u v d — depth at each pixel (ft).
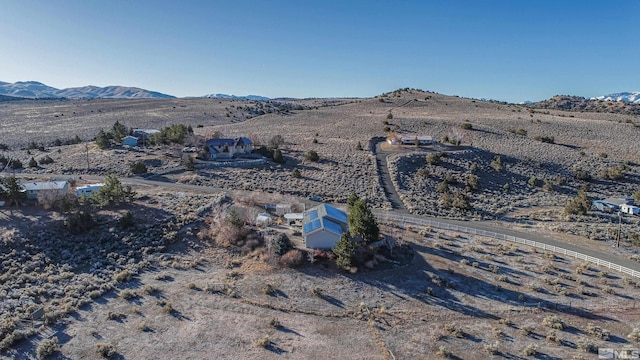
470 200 204.33
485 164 259.39
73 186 182.91
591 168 265.75
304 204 172.55
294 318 97.81
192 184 201.87
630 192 235.40
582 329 94.38
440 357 83.76
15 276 109.91
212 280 114.42
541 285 115.44
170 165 231.71
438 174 237.04
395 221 164.35
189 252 130.21
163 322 94.07
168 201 166.71
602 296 109.40
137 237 135.44
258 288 110.63
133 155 249.55
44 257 120.98
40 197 149.38
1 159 238.68
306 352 84.64
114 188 157.07
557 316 99.86
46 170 220.43
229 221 140.77
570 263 130.11
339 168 239.30
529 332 92.89
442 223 163.84
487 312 102.22
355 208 134.92
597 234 157.48
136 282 112.47
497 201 205.05
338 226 137.59
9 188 149.69
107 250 127.95
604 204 201.26
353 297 107.86
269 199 177.99
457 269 124.26
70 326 91.45
